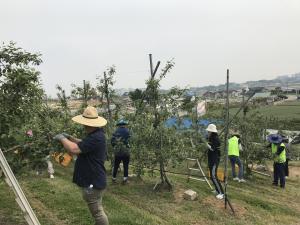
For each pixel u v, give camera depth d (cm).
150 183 1299
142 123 1191
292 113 3966
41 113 823
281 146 1570
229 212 1077
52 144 778
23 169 791
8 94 776
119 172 1428
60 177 1291
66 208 952
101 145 693
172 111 1212
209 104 1761
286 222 1064
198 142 1430
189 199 1145
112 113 1383
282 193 1455
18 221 849
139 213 978
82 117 705
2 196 1028
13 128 770
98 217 703
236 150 1573
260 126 1795
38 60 809
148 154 1195
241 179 1581
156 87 1196
